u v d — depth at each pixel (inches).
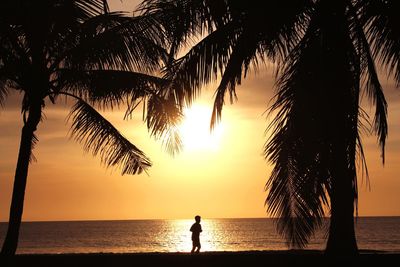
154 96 532.4
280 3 386.6
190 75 417.4
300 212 354.9
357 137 345.7
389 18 355.6
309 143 334.0
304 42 361.1
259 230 5447.8
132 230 6058.1
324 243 2479.1
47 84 526.9
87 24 496.4
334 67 343.9
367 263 520.7
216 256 645.3
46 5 478.3
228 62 410.6
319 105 337.1
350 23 367.9
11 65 511.2
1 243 3235.7
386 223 7647.6
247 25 391.2
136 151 596.7
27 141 526.3
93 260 625.9
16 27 499.8
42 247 2620.6
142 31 484.4
